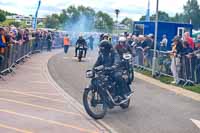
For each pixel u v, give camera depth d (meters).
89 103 9.12
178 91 13.86
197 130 8.49
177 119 9.48
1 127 7.80
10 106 9.84
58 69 19.75
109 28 65.12
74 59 27.19
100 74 9.17
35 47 30.72
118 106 10.74
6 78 14.98
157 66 17.98
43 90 12.73
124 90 9.98
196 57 14.84
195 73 14.91
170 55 17.11
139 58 20.58
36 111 9.47
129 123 8.88
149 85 15.20
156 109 10.56
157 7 17.95
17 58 19.88
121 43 12.01
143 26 25.45
